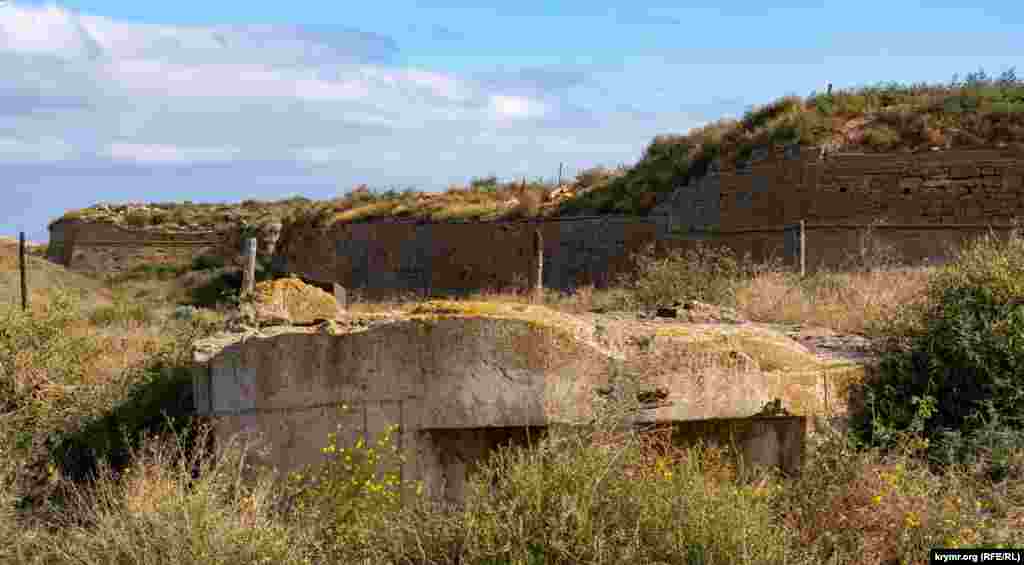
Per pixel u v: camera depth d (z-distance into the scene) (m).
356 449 5.80
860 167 22.20
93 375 8.23
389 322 5.88
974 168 21.38
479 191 36.00
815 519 5.28
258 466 6.00
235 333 7.03
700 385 6.04
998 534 5.05
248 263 12.80
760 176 23.78
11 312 8.34
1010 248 7.79
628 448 5.25
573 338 5.76
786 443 6.39
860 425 6.49
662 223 26.28
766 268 16.75
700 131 29.41
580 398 5.73
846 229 21.98
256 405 6.07
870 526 5.20
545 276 28.55
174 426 6.90
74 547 5.09
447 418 5.79
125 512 5.18
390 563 4.82
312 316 7.84
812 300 10.96
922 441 5.91
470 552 4.61
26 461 6.77
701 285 13.40
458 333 5.77
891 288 11.02
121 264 43.66
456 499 5.93
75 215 46.62
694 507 4.74
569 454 5.06
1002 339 6.55
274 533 4.98
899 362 6.79
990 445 5.92
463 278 30.89
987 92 23.39
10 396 7.43
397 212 34.72
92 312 16.27
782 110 25.81
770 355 6.45
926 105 23.17
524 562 4.46
